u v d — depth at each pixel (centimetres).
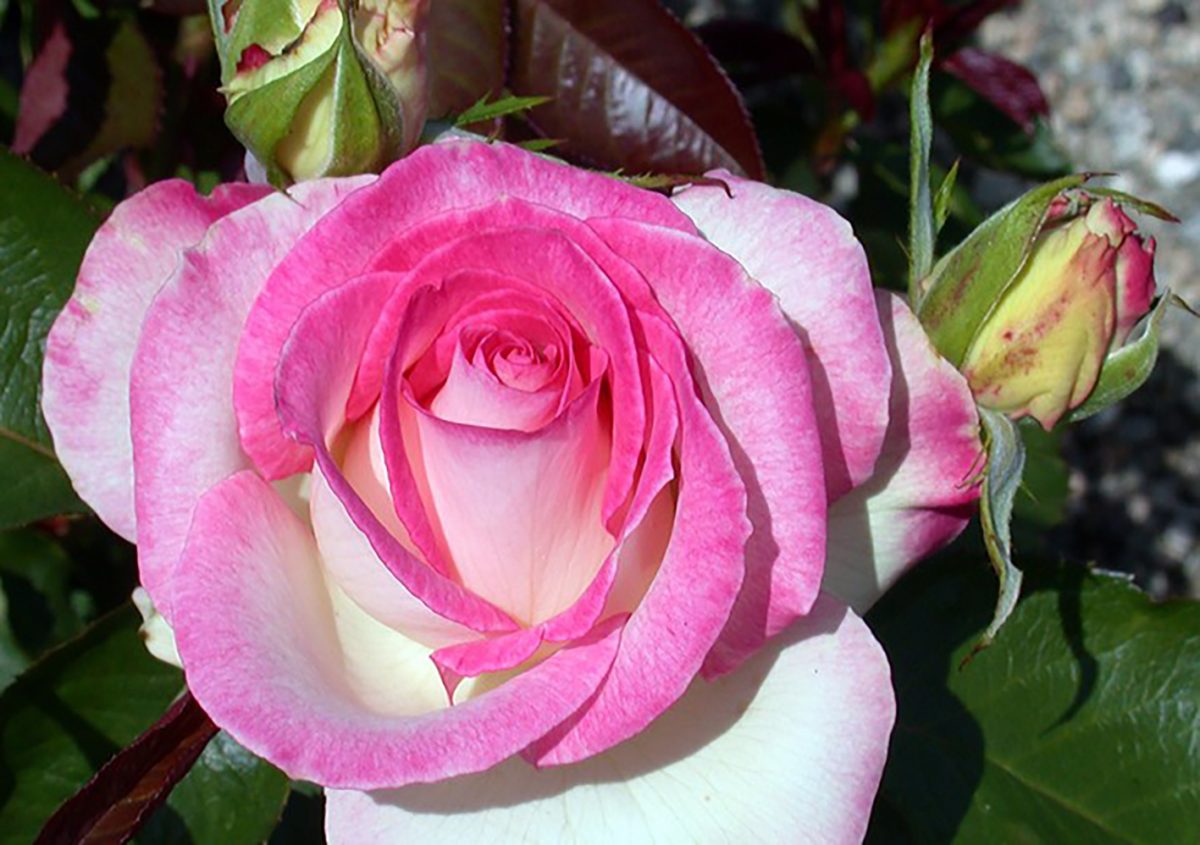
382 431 28
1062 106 98
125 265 32
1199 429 88
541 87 43
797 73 58
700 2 93
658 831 29
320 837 45
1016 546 52
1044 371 33
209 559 29
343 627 31
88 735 37
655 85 43
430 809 29
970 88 58
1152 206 33
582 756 28
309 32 31
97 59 47
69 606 55
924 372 32
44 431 39
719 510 28
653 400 28
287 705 28
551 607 29
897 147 61
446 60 42
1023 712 38
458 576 29
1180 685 38
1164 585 85
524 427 29
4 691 37
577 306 29
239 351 30
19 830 36
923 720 38
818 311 31
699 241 29
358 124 31
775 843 29
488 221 29
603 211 30
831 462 31
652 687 28
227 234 30
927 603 39
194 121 50
